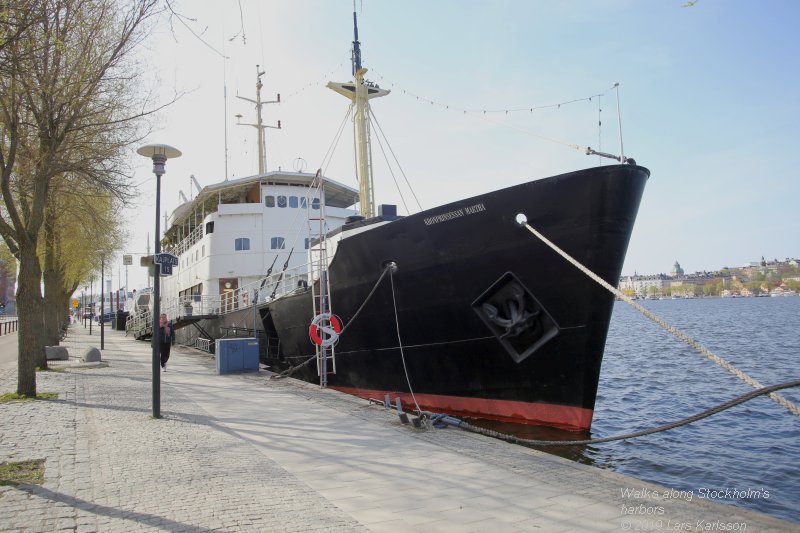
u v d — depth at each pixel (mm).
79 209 19828
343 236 14141
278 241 23109
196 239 28922
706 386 19109
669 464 9750
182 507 5180
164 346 17375
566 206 9430
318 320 13609
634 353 31281
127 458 6961
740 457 10172
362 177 17125
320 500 5457
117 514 4973
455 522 4898
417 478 6254
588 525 4828
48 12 9844
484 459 7074
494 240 10297
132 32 12148
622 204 9188
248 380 15516
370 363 13594
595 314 9633
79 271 37562
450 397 11930
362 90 17312
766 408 14547
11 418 9477
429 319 11766
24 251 11953
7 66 8781
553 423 10406
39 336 17219
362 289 12984
